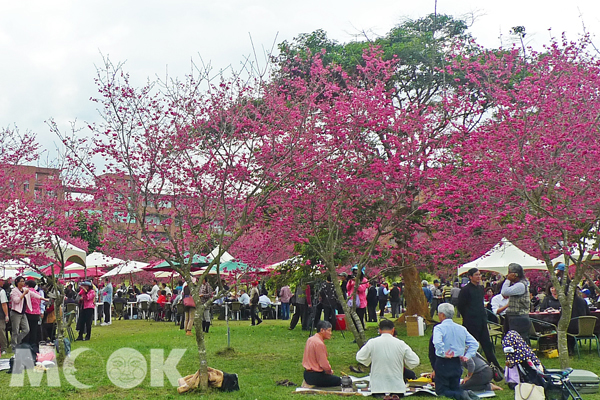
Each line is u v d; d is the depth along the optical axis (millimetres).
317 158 10844
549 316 12352
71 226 12602
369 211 13227
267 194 10359
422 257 13453
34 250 13773
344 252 15078
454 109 12320
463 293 10250
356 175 11461
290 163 10484
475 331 10102
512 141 10773
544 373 8414
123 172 10336
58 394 9031
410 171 11266
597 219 9719
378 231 11859
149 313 27625
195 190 10562
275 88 11102
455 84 15602
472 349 8797
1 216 12898
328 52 21859
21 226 12750
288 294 25562
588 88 11070
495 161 10766
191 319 17516
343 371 11117
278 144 10555
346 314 11555
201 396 8883
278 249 12320
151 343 15461
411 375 9648
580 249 9969
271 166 9945
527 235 10922
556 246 10734
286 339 16422
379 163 11242
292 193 11234
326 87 11500
